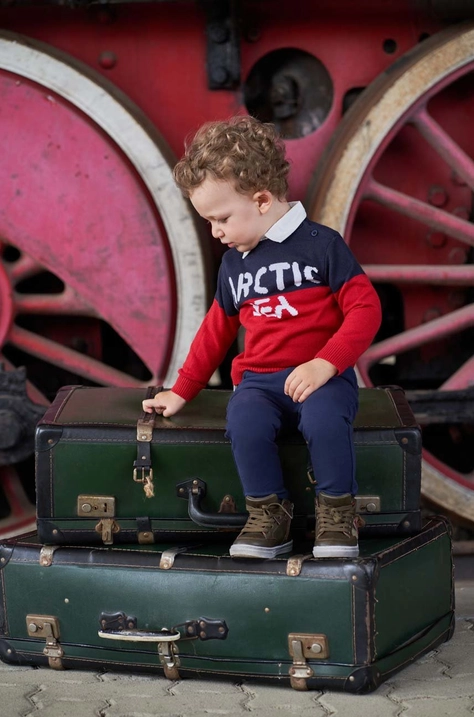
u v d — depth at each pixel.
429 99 3.40
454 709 2.26
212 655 2.45
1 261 3.35
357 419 2.62
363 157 3.29
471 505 3.43
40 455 2.62
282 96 3.50
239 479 2.58
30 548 2.62
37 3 3.28
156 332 3.35
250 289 2.50
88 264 3.34
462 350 3.68
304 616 2.37
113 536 2.62
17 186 3.33
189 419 2.68
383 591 2.39
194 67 3.45
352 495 2.40
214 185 2.39
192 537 2.61
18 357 3.65
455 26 3.43
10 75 3.29
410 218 3.56
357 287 2.43
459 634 2.83
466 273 3.43
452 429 3.70
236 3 3.36
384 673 2.40
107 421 2.64
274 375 2.48
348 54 3.49
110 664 2.55
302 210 2.49
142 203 3.29
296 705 2.31
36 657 2.62
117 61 3.45
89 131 3.28
